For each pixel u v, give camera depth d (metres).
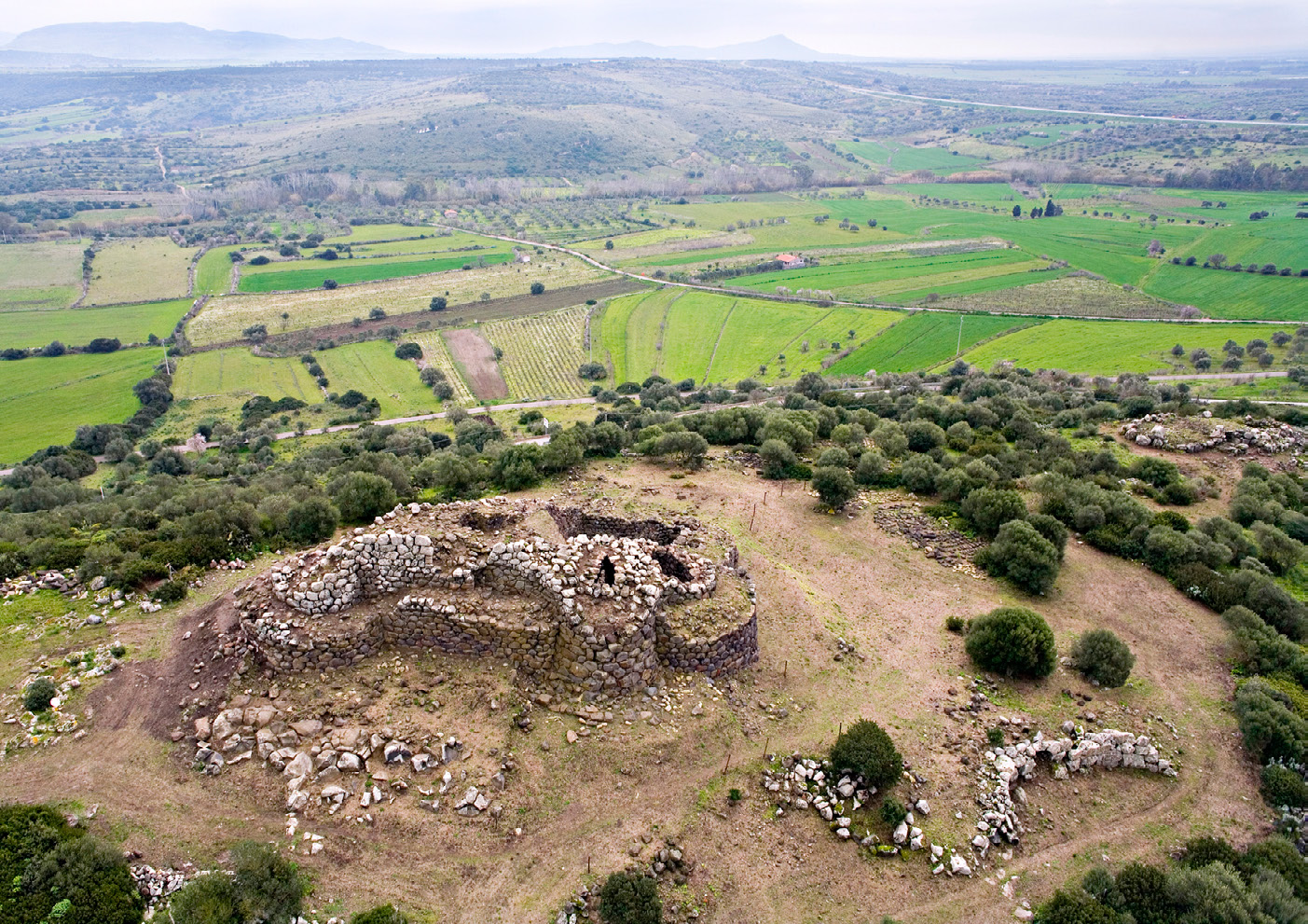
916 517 57.31
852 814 30.48
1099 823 31.89
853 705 36.28
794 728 34.28
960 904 27.77
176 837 26.52
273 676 32.84
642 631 33.62
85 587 39.88
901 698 37.06
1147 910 27.45
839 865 28.64
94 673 33.06
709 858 28.19
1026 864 29.64
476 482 61.69
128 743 29.98
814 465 65.81
